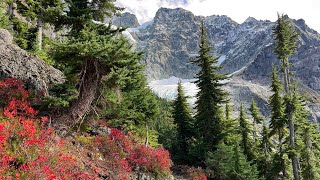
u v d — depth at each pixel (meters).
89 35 13.03
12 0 27.14
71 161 10.23
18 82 14.10
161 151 17.91
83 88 13.80
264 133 33.78
